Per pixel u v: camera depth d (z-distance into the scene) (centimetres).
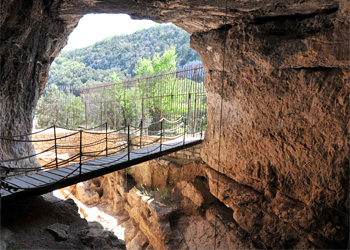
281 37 471
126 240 799
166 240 664
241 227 566
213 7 480
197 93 855
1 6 336
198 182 793
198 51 700
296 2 409
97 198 1027
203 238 636
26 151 607
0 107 473
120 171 988
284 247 445
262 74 521
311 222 418
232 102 624
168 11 530
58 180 420
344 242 373
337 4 389
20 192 372
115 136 1080
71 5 512
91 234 430
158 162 912
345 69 380
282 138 495
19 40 444
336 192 395
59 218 449
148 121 1181
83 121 1634
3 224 373
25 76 549
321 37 393
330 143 403
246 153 595
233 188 607
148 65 1738
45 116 1557
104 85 1320
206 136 778
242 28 532
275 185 529
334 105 394
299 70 453
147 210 781
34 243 358
